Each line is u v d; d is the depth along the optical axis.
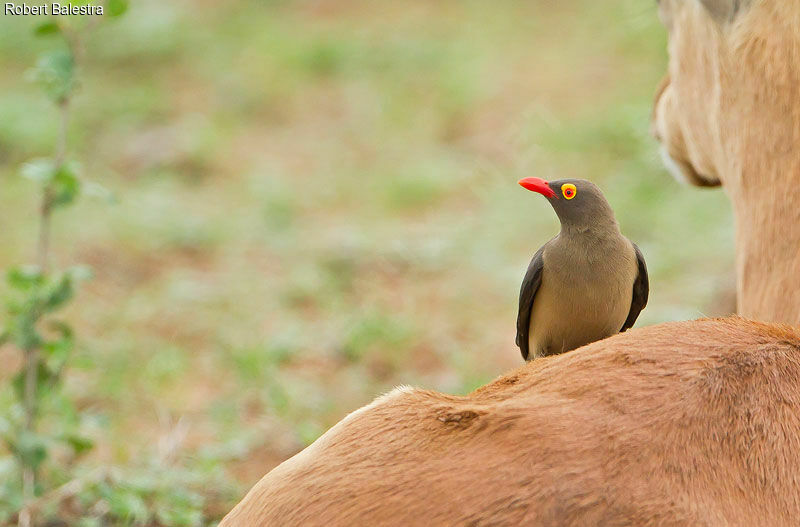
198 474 16.14
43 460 14.62
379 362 22.52
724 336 7.86
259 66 42.12
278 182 32.56
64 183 14.55
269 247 28.61
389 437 7.48
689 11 11.95
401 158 35.12
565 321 9.43
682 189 30.02
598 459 6.99
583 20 45.69
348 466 7.38
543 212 29.92
